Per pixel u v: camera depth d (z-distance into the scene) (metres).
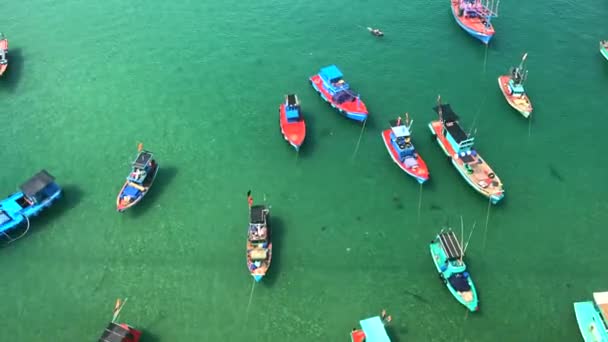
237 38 98.75
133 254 63.09
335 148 76.44
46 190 66.75
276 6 107.31
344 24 102.50
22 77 88.31
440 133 75.38
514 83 83.00
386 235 65.38
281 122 76.62
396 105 84.06
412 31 100.81
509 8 106.38
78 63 91.94
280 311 57.81
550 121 81.38
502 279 60.62
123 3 107.69
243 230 65.75
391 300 58.69
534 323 56.66
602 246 64.19
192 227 66.06
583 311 56.09
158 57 93.94
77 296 58.88
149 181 68.62
